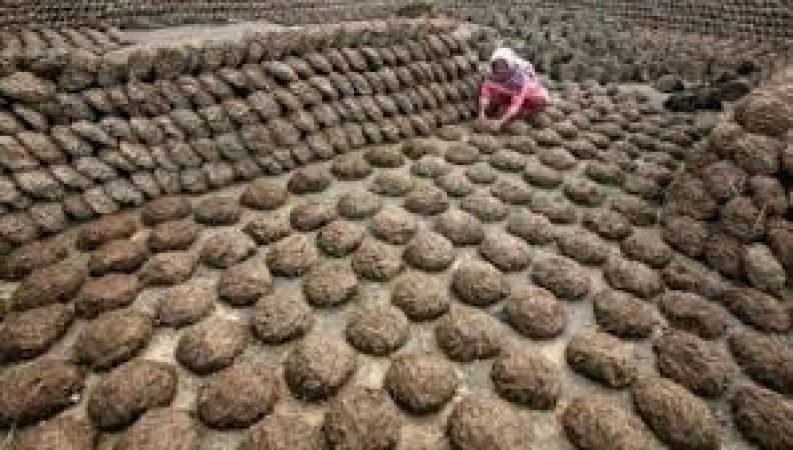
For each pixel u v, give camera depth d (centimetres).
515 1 1306
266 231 336
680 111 575
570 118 539
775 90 379
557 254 343
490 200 387
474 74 547
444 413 237
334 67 452
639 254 338
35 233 315
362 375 253
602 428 223
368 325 271
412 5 1005
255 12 883
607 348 261
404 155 451
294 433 219
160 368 243
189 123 374
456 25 557
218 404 229
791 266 310
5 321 266
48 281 283
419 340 274
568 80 686
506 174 438
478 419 224
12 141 313
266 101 404
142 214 347
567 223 375
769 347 266
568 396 246
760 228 326
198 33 757
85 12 716
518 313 283
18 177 312
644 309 291
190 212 355
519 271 326
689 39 960
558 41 888
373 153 434
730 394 251
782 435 225
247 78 403
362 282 310
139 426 218
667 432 226
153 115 367
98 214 336
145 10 776
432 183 410
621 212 383
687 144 484
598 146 488
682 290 313
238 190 384
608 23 1130
